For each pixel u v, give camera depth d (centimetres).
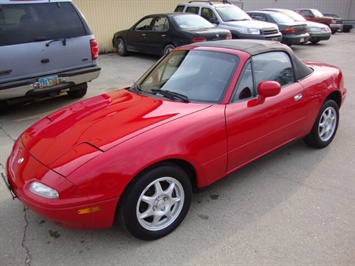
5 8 510
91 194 228
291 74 374
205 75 330
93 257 252
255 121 317
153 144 249
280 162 393
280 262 241
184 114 282
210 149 282
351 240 260
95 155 236
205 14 1160
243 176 363
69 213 227
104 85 795
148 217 266
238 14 1152
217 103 302
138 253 254
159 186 259
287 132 365
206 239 267
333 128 436
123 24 1295
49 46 555
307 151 421
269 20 1273
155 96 330
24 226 290
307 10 1966
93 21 1213
